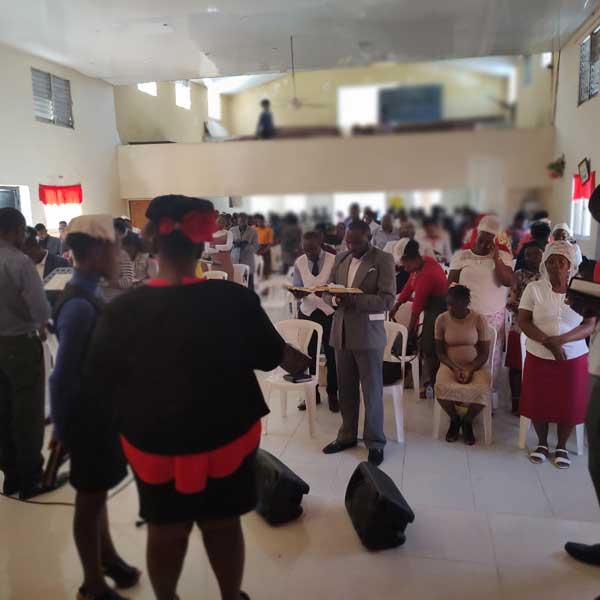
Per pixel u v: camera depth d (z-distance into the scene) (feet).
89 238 5.02
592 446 6.41
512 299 11.74
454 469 9.56
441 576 6.62
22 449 6.77
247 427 4.77
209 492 4.70
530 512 8.12
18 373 6.64
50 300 6.73
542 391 9.62
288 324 11.35
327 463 9.86
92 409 5.23
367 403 9.78
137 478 4.69
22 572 6.23
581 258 9.44
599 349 6.29
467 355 10.60
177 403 4.35
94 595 5.66
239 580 5.38
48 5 5.41
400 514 7.09
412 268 12.18
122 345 4.35
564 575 6.59
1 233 6.81
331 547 7.24
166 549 4.90
